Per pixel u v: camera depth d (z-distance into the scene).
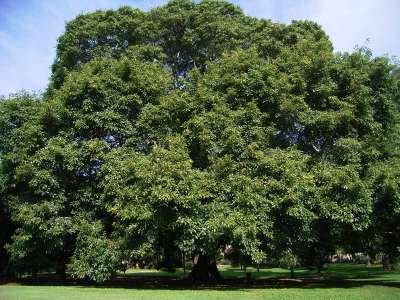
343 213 17.52
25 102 23.27
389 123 21.47
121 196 17.83
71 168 19.70
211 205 17.48
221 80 20.48
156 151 18.00
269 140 19.62
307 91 20.48
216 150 18.75
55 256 24.00
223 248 20.53
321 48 21.91
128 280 25.98
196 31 24.61
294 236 18.69
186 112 19.98
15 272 25.05
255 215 17.08
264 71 20.09
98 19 25.45
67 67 25.23
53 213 19.69
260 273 35.81
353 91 20.16
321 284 21.39
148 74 21.34
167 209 17.42
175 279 27.00
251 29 24.66
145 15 25.20
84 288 18.83
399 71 24.98
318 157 20.17
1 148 22.67
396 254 24.55
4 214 24.89
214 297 14.72
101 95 20.69
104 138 21.17
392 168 18.50
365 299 14.37
